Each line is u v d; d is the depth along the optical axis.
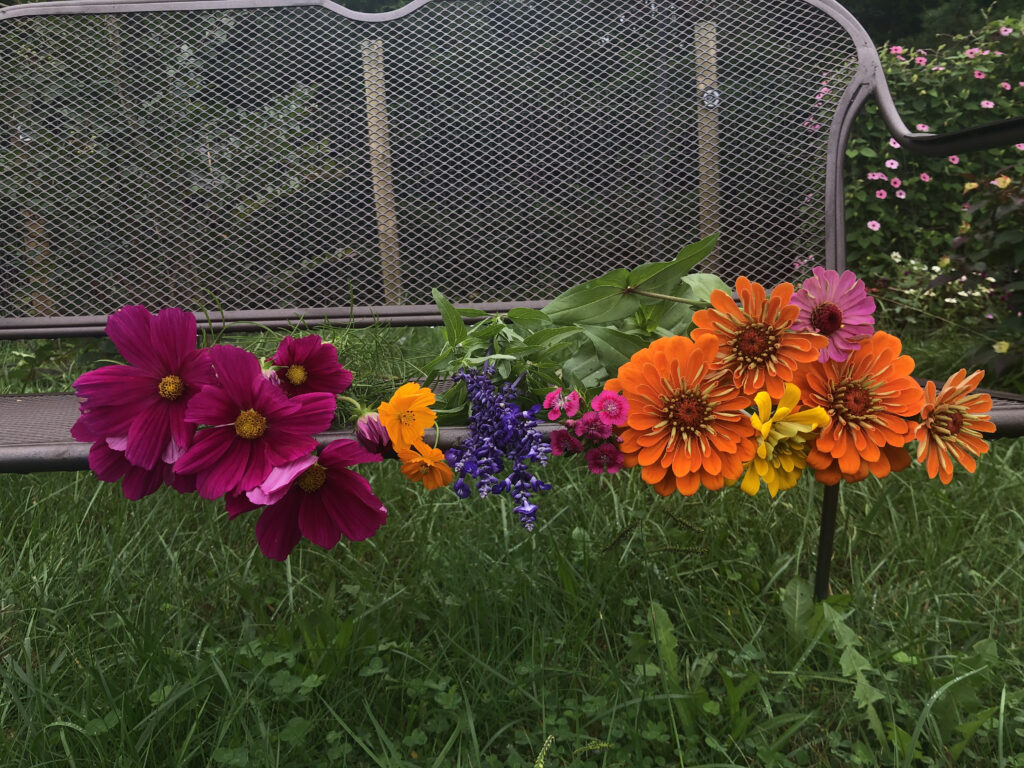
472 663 1.21
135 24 1.43
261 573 1.51
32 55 1.42
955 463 1.96
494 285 1.45
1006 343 2.61
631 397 0.98
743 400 0.99
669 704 1.07
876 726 1.06
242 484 0.91
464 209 1.45
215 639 1.36
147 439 0.92
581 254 1.46
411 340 1.77
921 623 1.34
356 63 1.45
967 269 2.85
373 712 1.17
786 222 1.44
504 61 1.46
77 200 1.42
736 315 0.98
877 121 3.90
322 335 1.38
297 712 1.15
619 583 1.43
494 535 1.62
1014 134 1.09
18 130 1.42
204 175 1.43
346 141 1.45
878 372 1.01
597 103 1.46
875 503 1.73
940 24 5.77
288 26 1.44
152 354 0.93
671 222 1.45
